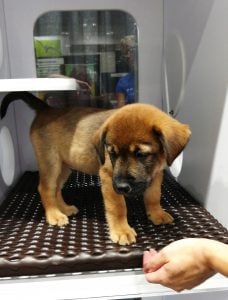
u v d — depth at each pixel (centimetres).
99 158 38
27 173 64
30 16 56
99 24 59
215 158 40
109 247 33
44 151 44
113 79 61
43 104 47
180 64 52
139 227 38
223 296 39
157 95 62
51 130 44
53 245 34
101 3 57
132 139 34
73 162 43
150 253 31
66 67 60
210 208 42
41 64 59
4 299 31
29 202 49
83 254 32
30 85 34
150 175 35
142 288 32
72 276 31
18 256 32
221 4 37
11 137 59
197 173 47
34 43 58
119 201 37
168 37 57
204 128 43
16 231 38
